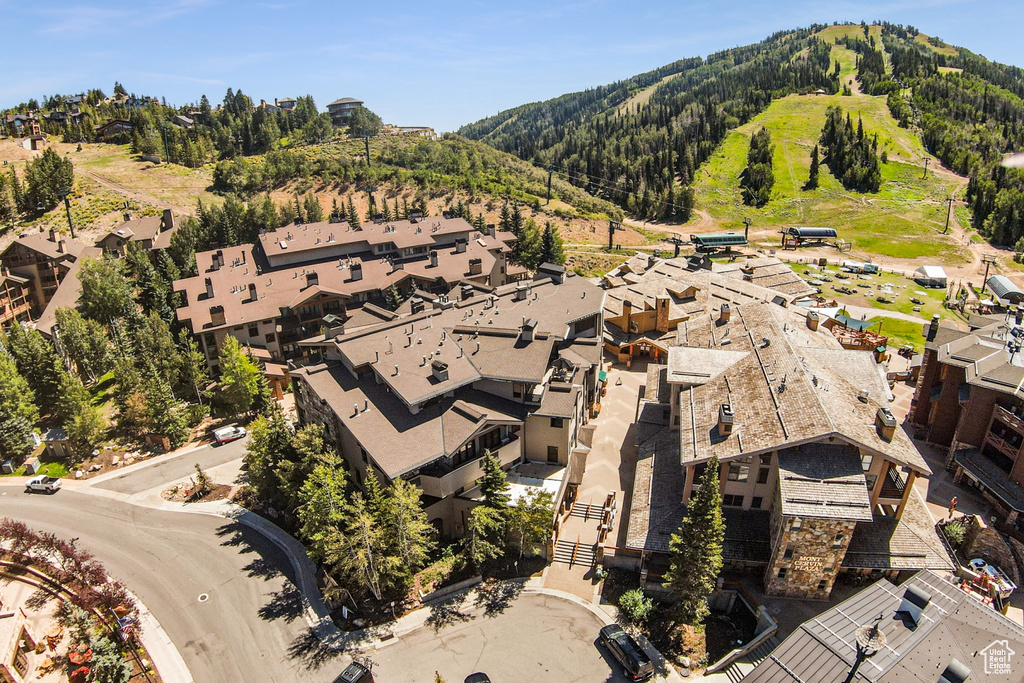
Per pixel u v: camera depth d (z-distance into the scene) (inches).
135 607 1801.2
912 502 1958.7
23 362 2982.3
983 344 2294.5
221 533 2203.5
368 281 3929.6
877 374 2188.7
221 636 1756.9
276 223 5733.3
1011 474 2066.9
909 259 6235.2
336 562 1891.0
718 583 1758.1
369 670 1616.6
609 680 1565.0
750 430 1819.6
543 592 1856.5
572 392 2213.3
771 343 2277.3
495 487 1862.7
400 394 2037.4
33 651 1683.1
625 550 1902.1
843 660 1221.1
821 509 1567.4
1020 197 6801.2
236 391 2886.3
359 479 2149.4
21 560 2018.9
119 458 2716.5
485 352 2311.8
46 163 6250.0
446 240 4633.4
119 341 3634.4
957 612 1332.4
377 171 7765.8
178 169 7824.8
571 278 3176.7
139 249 4722.0
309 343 2529.5
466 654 1657.2
